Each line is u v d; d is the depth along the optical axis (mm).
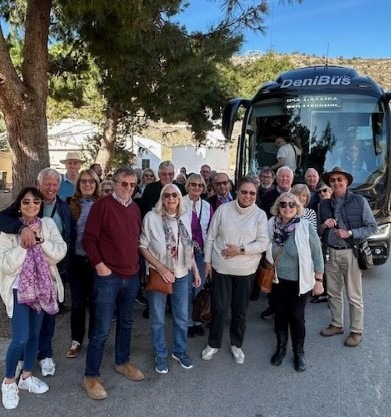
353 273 4621
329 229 4730
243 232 4137
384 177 6734
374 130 6883
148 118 14875
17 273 3393
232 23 6922
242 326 4254
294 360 4168
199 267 4934
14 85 5387
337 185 4707
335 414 3350
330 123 7121
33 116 5664
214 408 3430
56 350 4414
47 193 3932
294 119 7293
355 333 4629
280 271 4168
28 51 5680
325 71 7586
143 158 27453
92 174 4602
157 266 3943
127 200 3715
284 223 4211
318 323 5277
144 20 4738
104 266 3578
